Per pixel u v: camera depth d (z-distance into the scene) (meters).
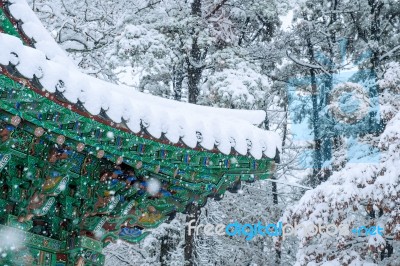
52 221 7.07
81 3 18.36
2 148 5.61
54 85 5.09
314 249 15.92
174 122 6.71
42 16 17.12
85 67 17.72
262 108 21.42
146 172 7.63
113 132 6.20
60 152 6.33
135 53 18.30
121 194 7.55
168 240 19.61
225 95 18.47
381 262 17.23
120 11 19.55
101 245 7.64
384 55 23.00
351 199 14.81
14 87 4.93
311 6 24.83
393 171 14.40
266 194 22.89
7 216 6.31
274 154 7.66
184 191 8.14
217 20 20.22
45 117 5.68
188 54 19.91
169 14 20.59
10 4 6.53
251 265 22.42
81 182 7.02
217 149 7.20
